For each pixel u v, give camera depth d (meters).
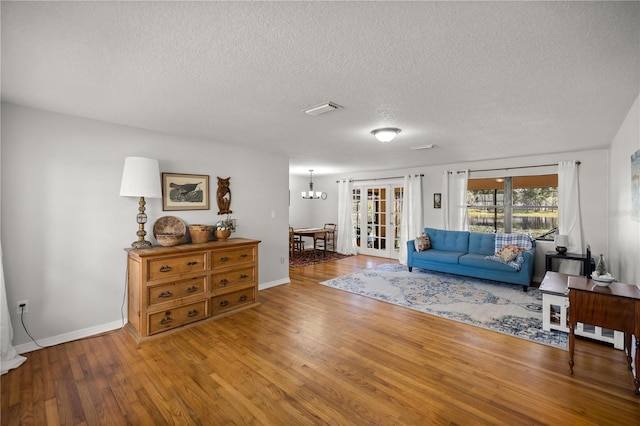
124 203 3.18
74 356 2.54
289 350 2.64
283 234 4.92
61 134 2.79
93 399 1.98
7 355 2.36
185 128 3.31
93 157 2.98
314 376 2.24
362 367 2.36
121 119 2.96
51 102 2.50
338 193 8.20
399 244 7.03
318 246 8.83
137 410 1.88
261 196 4.58
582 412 1.84
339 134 3.58
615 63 1.79
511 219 5.38
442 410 1.86
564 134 3.53
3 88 2.20
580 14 1.32
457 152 4.74
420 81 2.06
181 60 1.77
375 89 2.20
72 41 1.56
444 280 5.05
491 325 3.17
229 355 2.55
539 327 3.12
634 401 1.94
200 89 2.21
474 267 4.86
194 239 3.51
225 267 3.47
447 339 2.85
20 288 2.59
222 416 1.82
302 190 8.65
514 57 1.73
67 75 1.97
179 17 1.36
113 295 3.11
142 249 3.04
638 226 2.56
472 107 2.58
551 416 1.80
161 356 2.54
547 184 4.97
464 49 1.64
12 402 1.94
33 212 2.66
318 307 3.76
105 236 3.05
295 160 5.68
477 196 5.79
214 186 3.97
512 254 4.51
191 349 2.66
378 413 1.84
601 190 4.46
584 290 2.21
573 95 2.30
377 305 3.83
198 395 2.02
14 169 2.56
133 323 3.02
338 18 1.36
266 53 1.69
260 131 3.45
